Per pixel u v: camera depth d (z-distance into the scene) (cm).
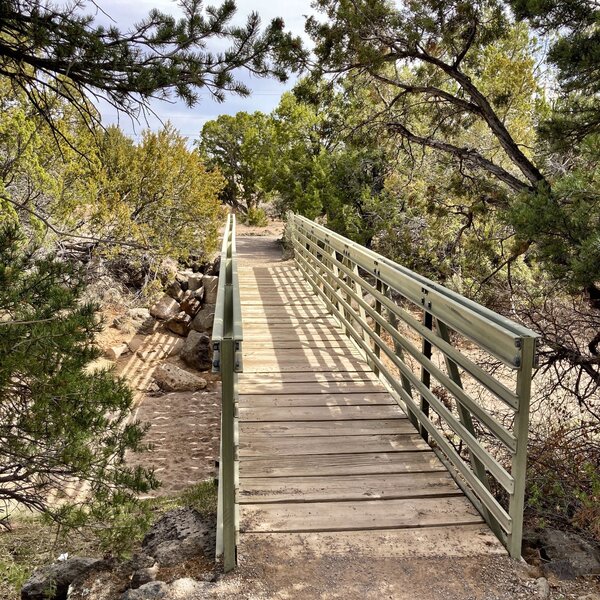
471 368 371
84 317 461
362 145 1170
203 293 1611
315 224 1030
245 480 408
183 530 363
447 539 347
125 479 488
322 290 987
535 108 1313
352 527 355
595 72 629
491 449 563
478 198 1007
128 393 490
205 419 1120
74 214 1368
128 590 302
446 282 1063
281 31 459
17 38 404
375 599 296
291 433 486
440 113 1134
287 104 2336
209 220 1814
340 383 609
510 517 330
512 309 702
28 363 425
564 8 634
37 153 1112
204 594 298
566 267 554
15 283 470
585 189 569
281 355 706
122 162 1598
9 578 539
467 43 941
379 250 1591
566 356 630
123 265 1634
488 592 302
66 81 423
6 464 503
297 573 316
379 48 974
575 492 392
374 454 450
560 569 326
